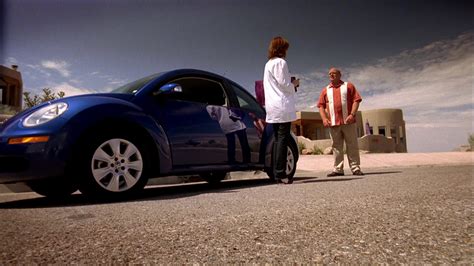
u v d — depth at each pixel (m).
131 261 0.85
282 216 1.41
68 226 1.32
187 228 1.24
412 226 1.15
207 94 3.56
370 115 31.64
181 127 3.04
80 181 2.47
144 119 2.75
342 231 1.11
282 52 3.55
